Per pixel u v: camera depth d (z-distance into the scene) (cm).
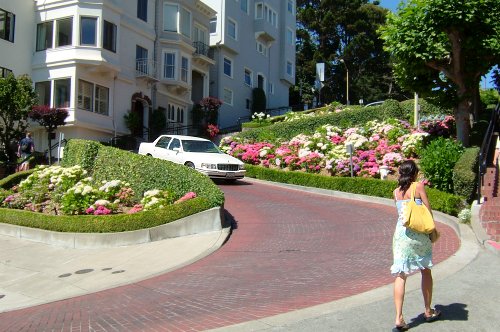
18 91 2384
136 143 3062
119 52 3045
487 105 3381
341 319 625
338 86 6675
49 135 2453
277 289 796
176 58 3509
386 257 959
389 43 1852
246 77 4600
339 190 1830
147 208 1353
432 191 1397
